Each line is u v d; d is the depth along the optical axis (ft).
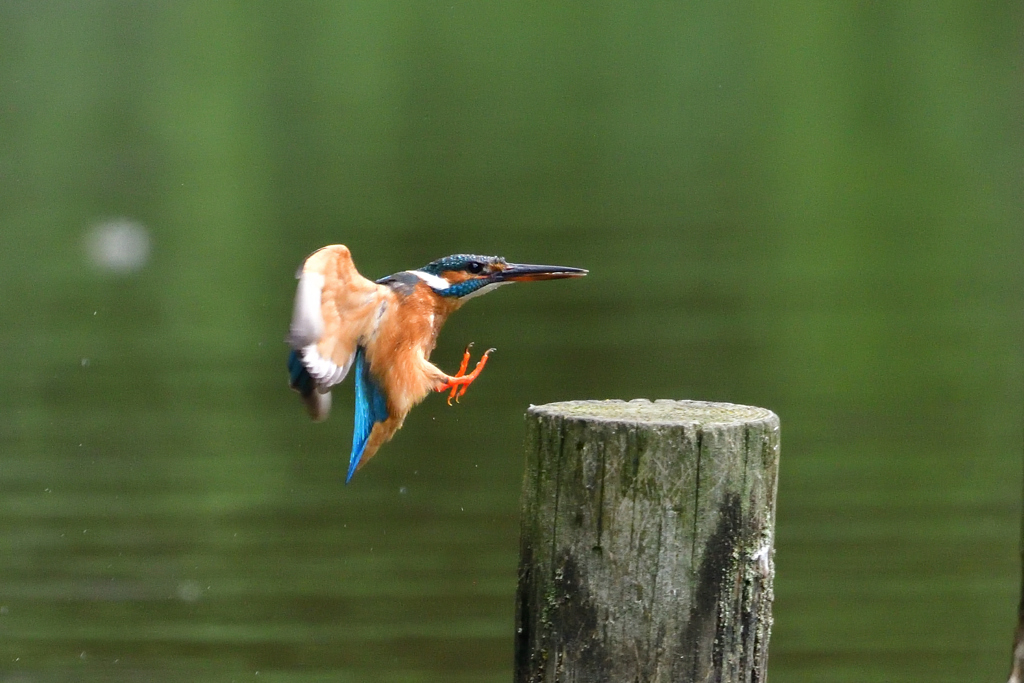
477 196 76.18
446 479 41.70
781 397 47.57
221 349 54.39
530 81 93.09
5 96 91.91
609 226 70.85
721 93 93.81
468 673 30.66
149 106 90.43
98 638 31.71
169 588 34.32
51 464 42.50
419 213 71.15
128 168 81.00
